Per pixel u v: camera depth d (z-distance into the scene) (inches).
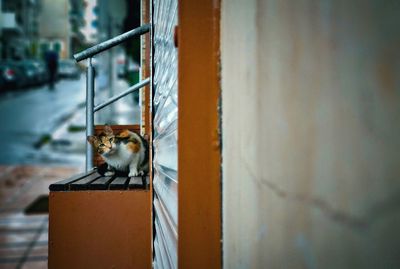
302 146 20.7
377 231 14.6
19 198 285.4
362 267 15.4
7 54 1159.6
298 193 21.2
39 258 174.6
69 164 414.0
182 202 41.1
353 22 16.0
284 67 23.2
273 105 25.2
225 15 39.0
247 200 31.0
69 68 1186.6
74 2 1523.1
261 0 27.8
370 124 14.9
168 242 55.2
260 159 27.7
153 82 93.8
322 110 18.5
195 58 41.3
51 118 661.9
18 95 854.5
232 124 36.3
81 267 85.0
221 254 40.8
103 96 797.2
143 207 86.6
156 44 90.6
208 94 41.3
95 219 85.6
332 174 17.6
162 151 68.1
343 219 16.7
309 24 19.9
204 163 41.2
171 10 57.0
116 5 715.4
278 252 24.2
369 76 15.0
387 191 14.0
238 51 34.1
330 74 17.8
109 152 117.6
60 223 84.7
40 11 1443.2
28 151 466.6
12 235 203.6
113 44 122.5
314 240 19.3
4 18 1098.1
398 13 13.5
